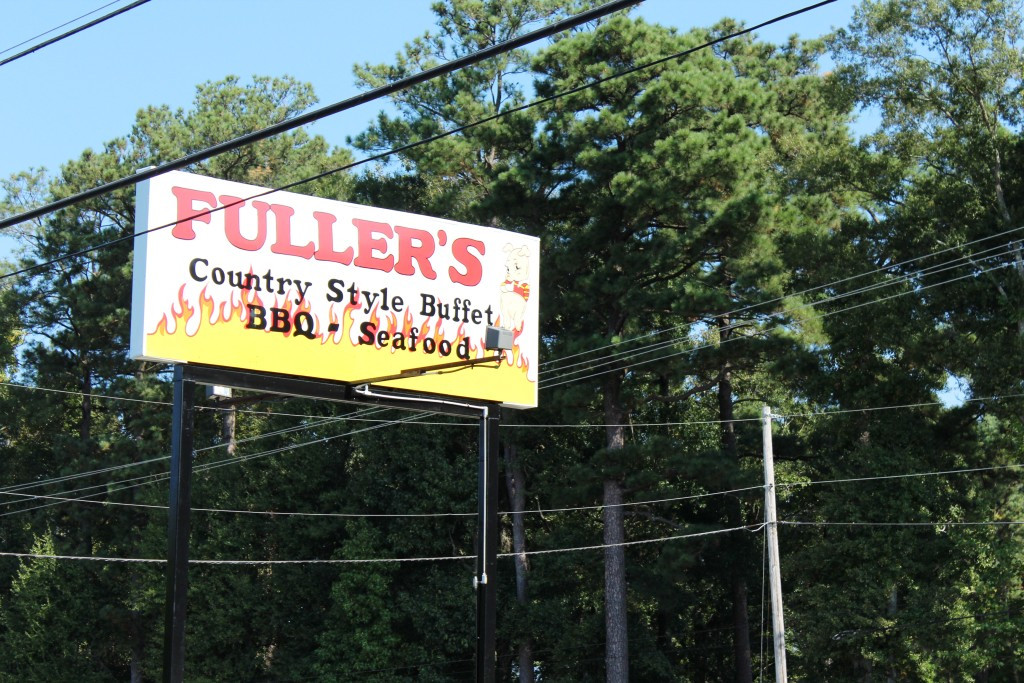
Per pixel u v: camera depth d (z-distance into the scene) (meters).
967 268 36.97
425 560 42.91
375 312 20.42
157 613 47.75
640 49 37.62
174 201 18.61
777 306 36.53
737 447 45.84
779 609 26.78
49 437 57.28
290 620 45.47
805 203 40.62
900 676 37.09
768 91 41.12
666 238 36.75
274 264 19.45
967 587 35.00
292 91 57.88
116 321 52.16
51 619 49.50
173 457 18.03
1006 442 36.03
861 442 39.81
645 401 39.00
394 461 43.66
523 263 22.34
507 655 44.28
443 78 47.34
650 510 41.88
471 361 19.08
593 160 36.94
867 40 39.66
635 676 43.34
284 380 19.41
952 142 38.12
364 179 49.16
